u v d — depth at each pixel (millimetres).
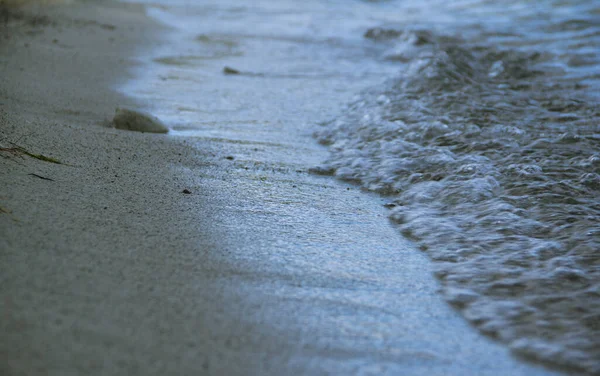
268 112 11031
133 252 4805
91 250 4688
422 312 4523
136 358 3488
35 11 20000
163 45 17719
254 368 3576
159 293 4270
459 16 24672
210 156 8055
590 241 5766
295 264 5109
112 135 8219
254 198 6672
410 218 6465
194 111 10688
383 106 10859
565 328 4320
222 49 17859
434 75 12844
